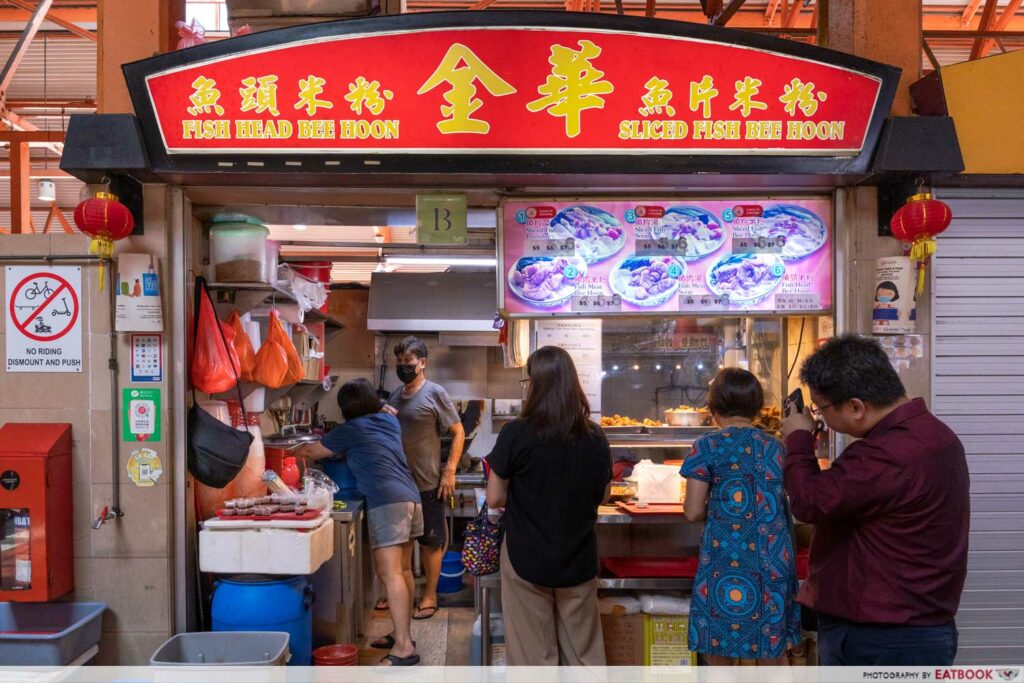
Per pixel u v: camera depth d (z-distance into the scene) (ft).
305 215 10.75
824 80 8.93
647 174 9.02
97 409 9.32
